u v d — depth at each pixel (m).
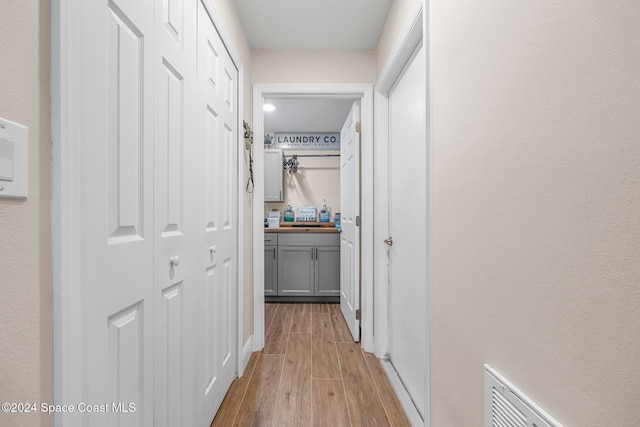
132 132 0.80
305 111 3.59
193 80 1.19
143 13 0.84
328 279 3.65
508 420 0.71
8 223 0.48
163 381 0.97
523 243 0.67
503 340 0.74
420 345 1.52
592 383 0.51
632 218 0.44
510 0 0.71
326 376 1.91
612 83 0.47
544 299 0.61
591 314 0.51
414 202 1.62
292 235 3.64
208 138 1.38
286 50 2.33
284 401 1.64
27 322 0.51
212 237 1.42
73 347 0.59
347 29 2.10
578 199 0.53
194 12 1.20
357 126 2.43
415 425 1.42
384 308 2.19
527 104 0.66
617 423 0.47
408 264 1.72
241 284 1.90
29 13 0.51
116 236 0.74
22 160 0.50
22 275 0.50
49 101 0.55
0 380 0.47
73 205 0.59
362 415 1.53
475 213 0.87
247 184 2.12
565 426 0.56
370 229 2.29
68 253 0.58
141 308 0.85
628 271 0.45
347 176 2.81
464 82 0.92
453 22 0.99
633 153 0.44
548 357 0.60
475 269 0.87
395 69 1.86
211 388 1.42
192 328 1.19
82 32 0.61
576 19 0.53
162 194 0.95
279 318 3.05
